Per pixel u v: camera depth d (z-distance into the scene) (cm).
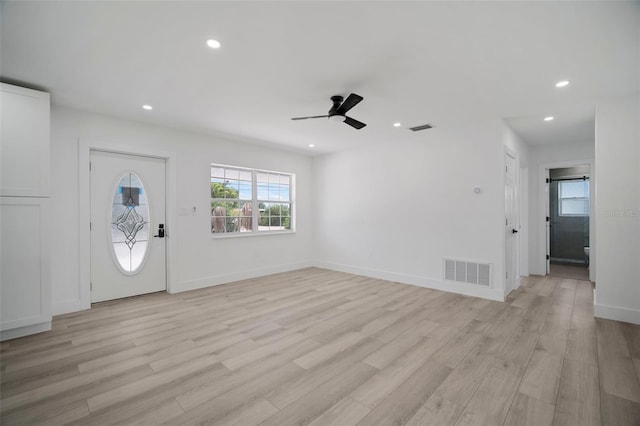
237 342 263
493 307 358
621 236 311
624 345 254
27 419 165
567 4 176
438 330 289
